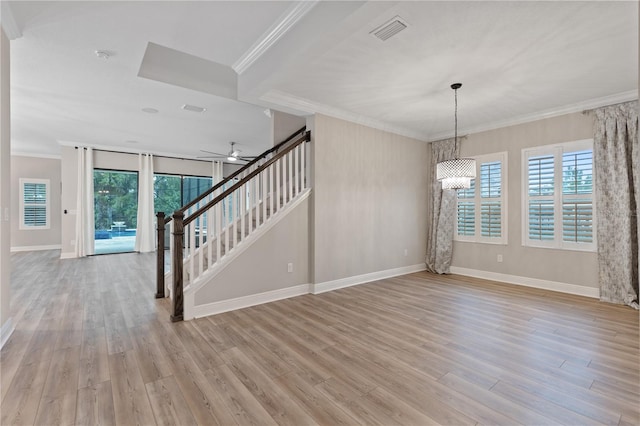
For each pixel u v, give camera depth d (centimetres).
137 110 498
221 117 538
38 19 262
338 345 270
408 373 224
